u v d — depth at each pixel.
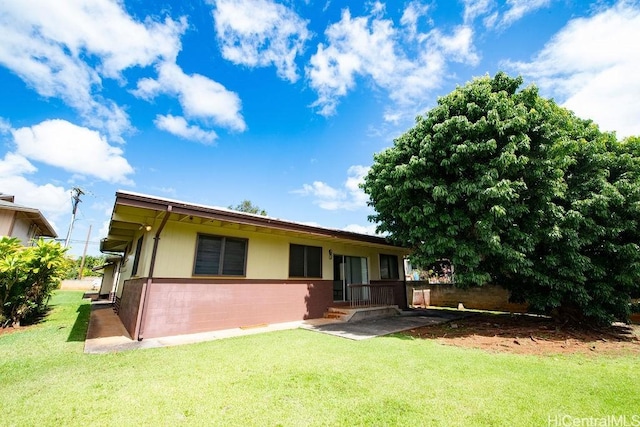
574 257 7.40
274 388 3.54
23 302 8.07
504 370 4.32
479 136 7.40
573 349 5.84
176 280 7.33
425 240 8.16
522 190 7.39
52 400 3.15
